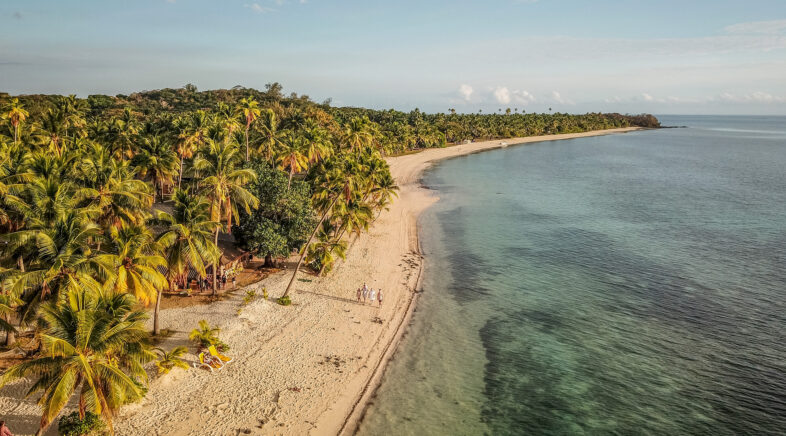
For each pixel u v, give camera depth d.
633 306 46.28
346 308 43.00
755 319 43.28
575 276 54.69
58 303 22.92
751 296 48.66
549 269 57.06
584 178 133.75
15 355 29.56
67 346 19.95
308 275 49.69
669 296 48.81
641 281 53.06
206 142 75.44
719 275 54.94
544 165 163.12
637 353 37.31
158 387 28.50
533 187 117.25
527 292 49.78
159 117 127.00
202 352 31.56
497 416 29.42
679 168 158.62
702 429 28.48
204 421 26.41
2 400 25.75
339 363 34.00
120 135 78.50
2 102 98.56
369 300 44.75
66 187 31.22
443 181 125.00
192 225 35.28
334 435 26.81
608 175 140.12
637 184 123.81
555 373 34.44
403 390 31.78
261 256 50.09
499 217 84.44
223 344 32.94
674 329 41.41
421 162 164.50
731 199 103.12
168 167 70.56
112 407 21.44
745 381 33.47
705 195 108.12
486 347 38.06
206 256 35.69
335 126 122.81
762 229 76.25
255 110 73.94
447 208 91.50
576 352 37.44
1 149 41.91
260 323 38.09
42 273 24.55
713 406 30.70
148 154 68.56
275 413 27.86
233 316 38.16
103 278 26.02
